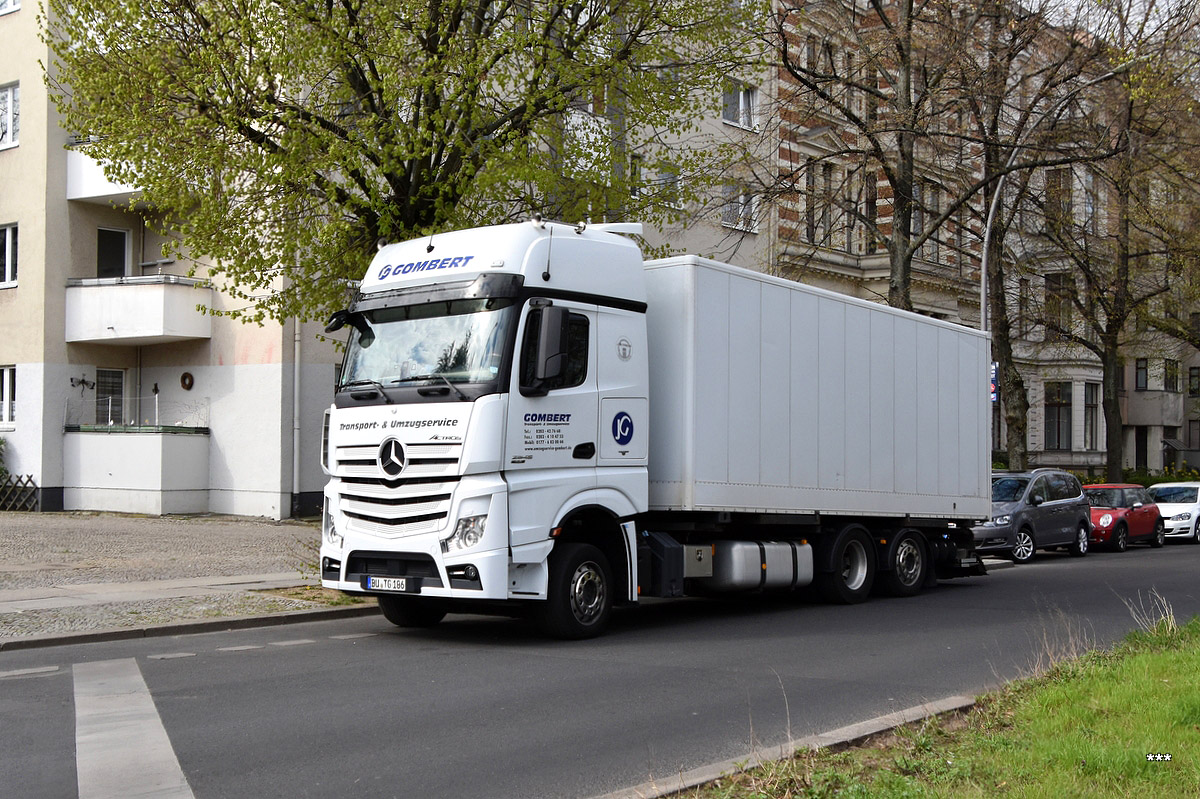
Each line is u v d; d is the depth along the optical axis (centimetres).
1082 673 817
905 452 1537
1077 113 2467
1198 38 2234
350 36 1329
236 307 2481
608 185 1530
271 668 909
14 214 2612
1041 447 4694
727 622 1243
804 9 2259
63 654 983
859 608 1390
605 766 614
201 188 1363
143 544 1886
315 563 1652
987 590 1642
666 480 1153
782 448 1287
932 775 562
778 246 2667
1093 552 2642
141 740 661
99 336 2542
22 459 2578
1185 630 1027
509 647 1030
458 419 986
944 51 2238
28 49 2603
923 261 3338
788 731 661
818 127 2747
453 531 982
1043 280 3212
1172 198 2961
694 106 1659
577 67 1458
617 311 1102
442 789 567
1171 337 3491
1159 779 534
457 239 1066
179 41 1326
